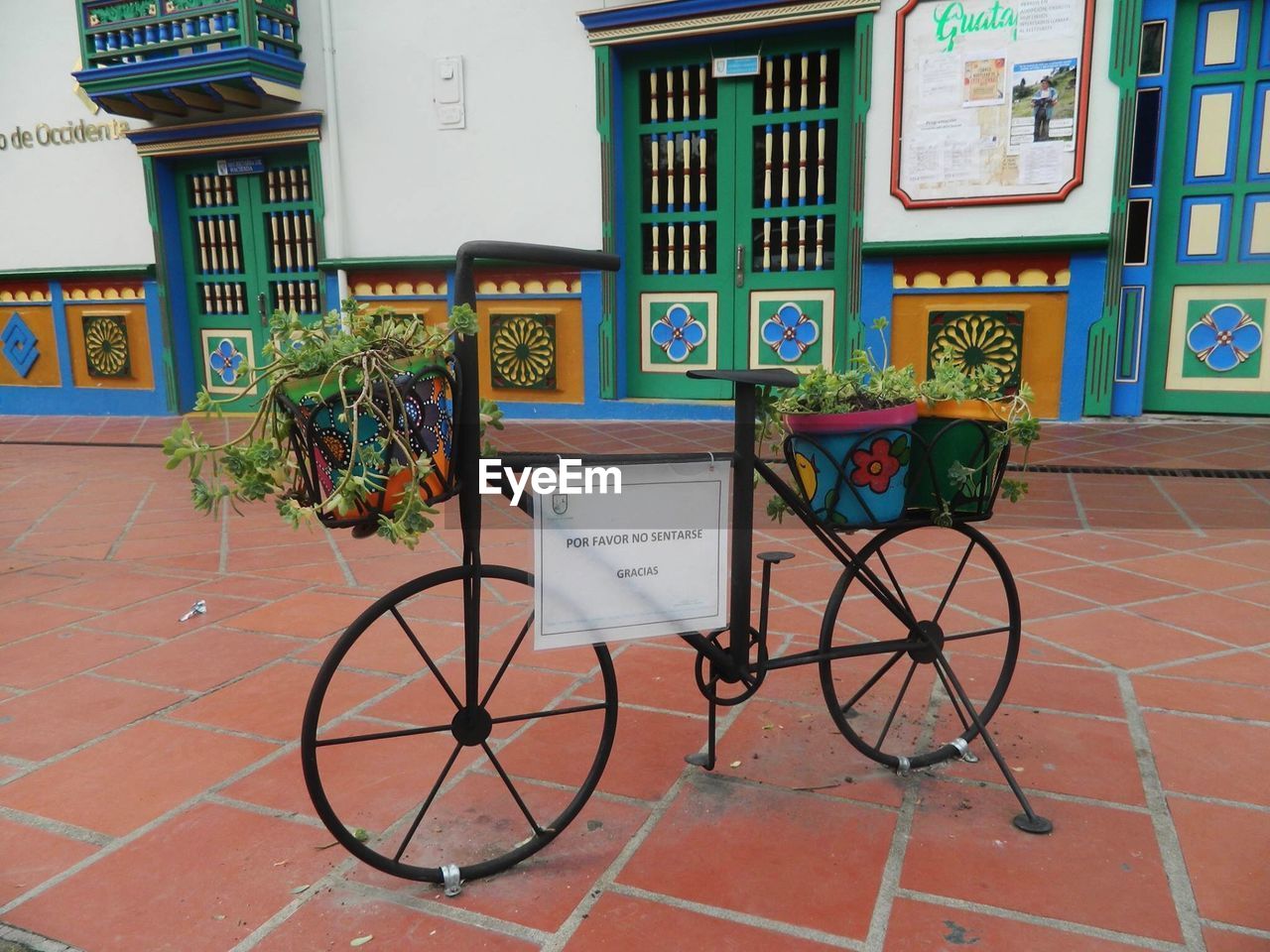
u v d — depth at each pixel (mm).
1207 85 6781
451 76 8523
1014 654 2619
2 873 2084
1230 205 6879
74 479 6906
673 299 8383
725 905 1918
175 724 2814
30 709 2936
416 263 8875
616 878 2021
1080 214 6852
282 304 9969
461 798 2367
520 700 2939
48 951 1823
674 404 8297
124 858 2131
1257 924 1822
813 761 2525
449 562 4492
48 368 10906
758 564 4289
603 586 1997
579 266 1959
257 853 2143
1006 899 1915
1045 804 2277
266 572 4391
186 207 10117
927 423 2244
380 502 1714
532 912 1912
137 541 5027
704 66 7934
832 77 7594
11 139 10469
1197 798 2283
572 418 8648
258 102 9133
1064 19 6613
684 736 2684
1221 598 3668
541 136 8336
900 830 2184
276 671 3203
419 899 1963
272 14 8719
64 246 10531
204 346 10375
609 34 7844
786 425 2229
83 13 9227
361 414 1680
